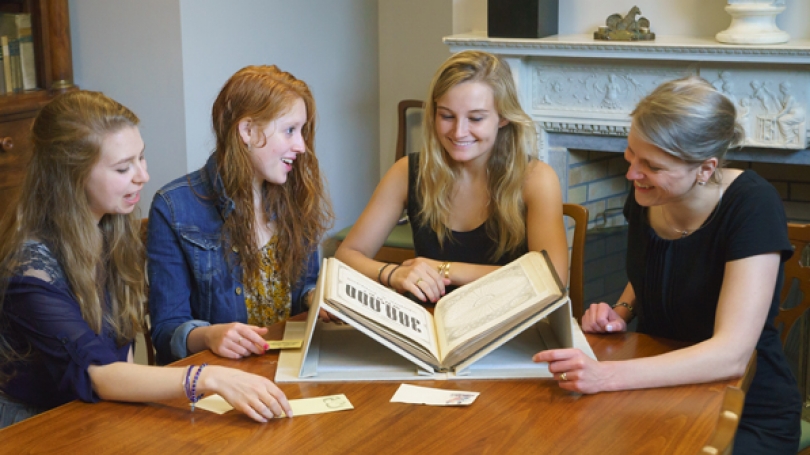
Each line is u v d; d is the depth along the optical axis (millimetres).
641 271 1703
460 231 2051
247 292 1846
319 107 3725
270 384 1302
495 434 1229
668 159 1452
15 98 3102
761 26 2676
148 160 3287
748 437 1586
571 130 3084
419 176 2053
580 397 1348
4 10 3211
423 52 3906
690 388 1381
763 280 1470
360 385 1407
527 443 1203
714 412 1294
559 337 1532
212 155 1821
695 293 1603
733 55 2678
